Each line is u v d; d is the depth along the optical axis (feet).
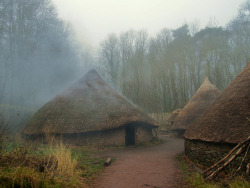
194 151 24.84
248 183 14.87
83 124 37.99
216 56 73.97
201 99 52.24
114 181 17.66
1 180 12.16
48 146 30.91
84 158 26.58
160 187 16.15
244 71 26.43
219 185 15.35
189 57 82.23
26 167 15.10
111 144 38.81
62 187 14.08
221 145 20.62
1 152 18.40
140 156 29.45
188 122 50.34
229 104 23.35
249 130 19.13
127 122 39.11
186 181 17.20
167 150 34.94
